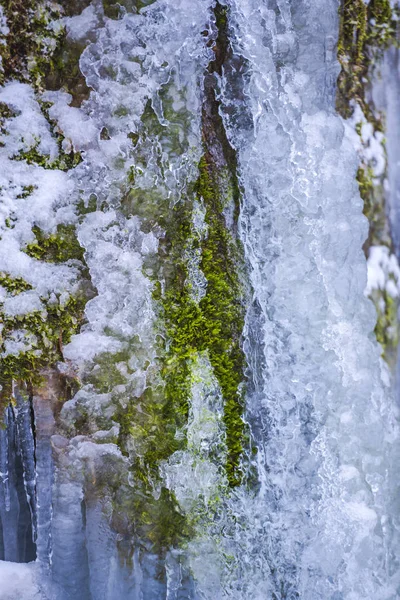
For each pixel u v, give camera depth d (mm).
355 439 2295
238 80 2154
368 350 2348
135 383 2150
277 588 2197
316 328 2225
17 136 2062
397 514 2385
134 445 2162
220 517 2191
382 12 2455
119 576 2160
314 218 2223
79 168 2094
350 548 2242
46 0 2068
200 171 2166
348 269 2311
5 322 2100
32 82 2082
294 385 2213
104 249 2098
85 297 2137
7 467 2160
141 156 2104
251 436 2221
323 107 2287
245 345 2217
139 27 2072
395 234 2521
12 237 2074
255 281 2209
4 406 2139
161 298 2158
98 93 2074
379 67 2471
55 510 2111
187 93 2119
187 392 2189
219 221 2189
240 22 2133
